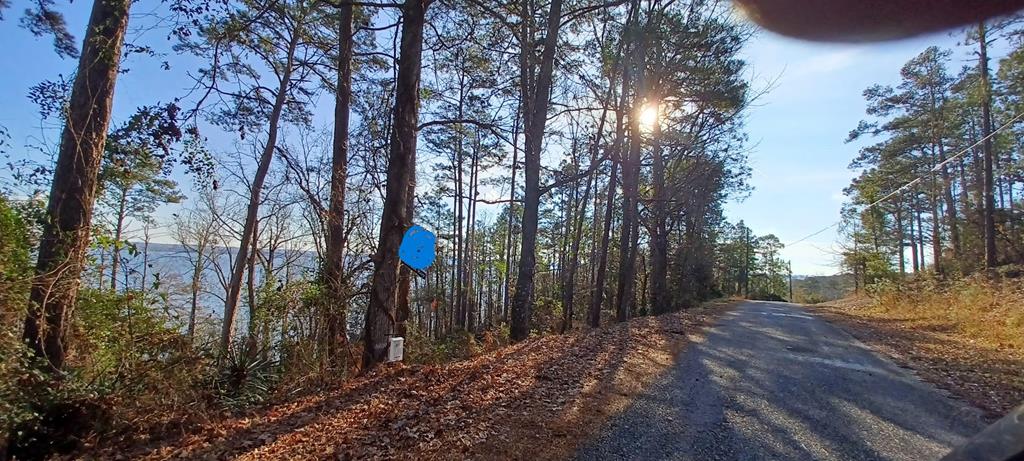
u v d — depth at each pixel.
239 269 12.02
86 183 5.86
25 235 5.21
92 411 5.15
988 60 18.61
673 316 18.34
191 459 4.56
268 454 4.51
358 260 10.17
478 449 4.34
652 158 21.80
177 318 6.87
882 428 4.93
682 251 28.42
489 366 7.67
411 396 6.12
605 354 8.71
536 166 13.48
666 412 5.43
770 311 23.58
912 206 34.50
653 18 14.98
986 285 16.70
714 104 16.91
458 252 25.70
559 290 25.77
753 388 6.51
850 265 39.81
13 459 4.44
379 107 10.34
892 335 12.30
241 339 7.79
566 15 14.07
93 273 6.21
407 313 10.63
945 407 5.62
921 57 26.03
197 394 6.05
